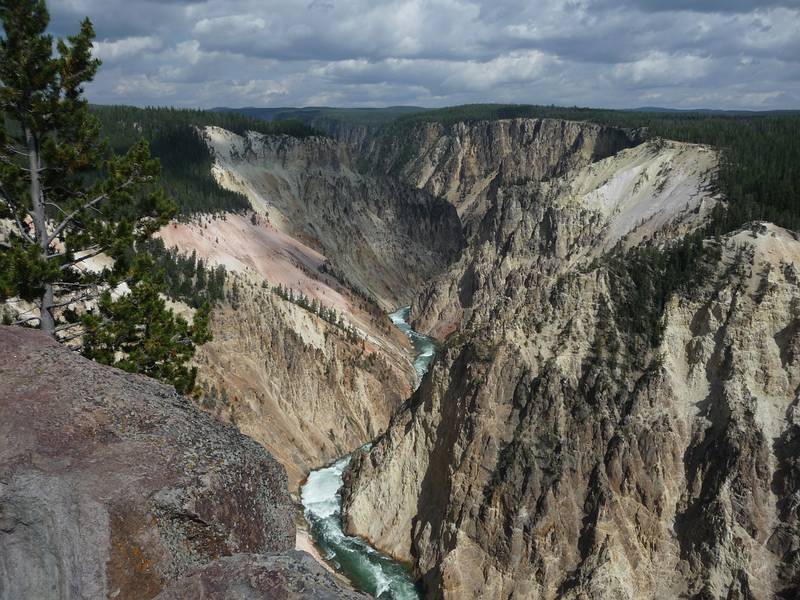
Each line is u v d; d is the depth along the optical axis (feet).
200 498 43.19
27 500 39.34
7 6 81.35
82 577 38.40
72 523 39.37
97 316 86.84
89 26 87.92
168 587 37.78
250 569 37.88
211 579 37.60
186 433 48.55
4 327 53.88
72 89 88.74
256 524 46.57
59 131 89.40
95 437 45.32
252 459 50.49
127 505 40.68
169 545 41.04
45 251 86.22
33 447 42.60
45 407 45.91
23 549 38.81
